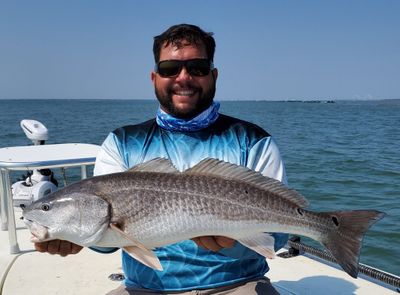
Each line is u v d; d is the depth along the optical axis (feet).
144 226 2.52
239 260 2.91
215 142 3.06
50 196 2.62
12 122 37.96
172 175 2.56
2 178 4.95
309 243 6.77
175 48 3.02
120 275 4.13
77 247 2.72
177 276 2.89
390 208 8.96
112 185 2.57
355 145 20.29
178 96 3.04
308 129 31.71
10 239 4.55
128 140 3.12
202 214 2.51
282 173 3.04
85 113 66.39
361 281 3.95
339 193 10.46
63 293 3.83
